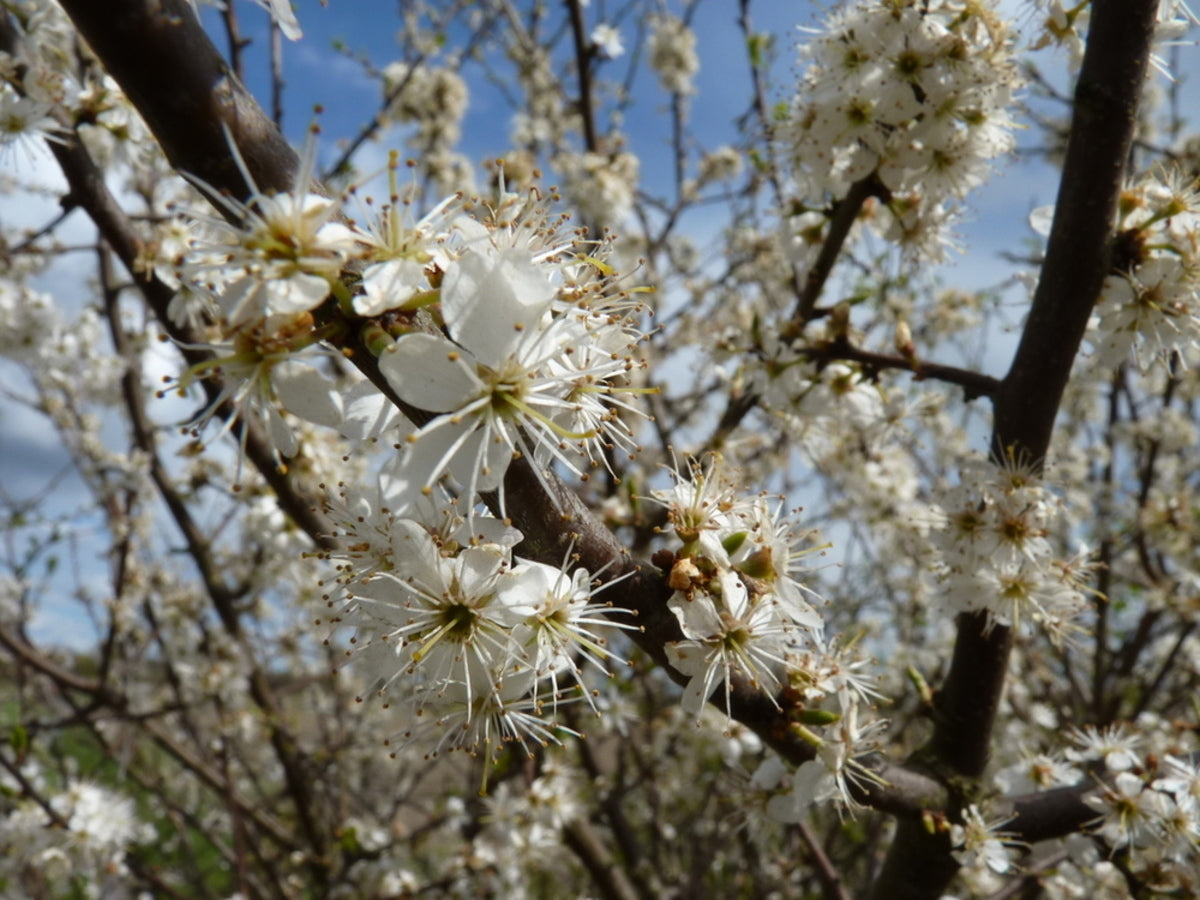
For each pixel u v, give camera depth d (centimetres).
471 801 25
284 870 30
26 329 27
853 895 28
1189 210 12
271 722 26
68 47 18
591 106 27
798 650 9
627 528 18
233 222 7
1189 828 12
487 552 7
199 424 7
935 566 13
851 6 14
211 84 6
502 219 8
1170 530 28
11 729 23
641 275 28
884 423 17
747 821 14
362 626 8
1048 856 16
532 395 7
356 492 8
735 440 19
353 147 21
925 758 13
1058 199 11
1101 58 11
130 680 28
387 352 6
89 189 15
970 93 13
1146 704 27
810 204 16
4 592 30
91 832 23
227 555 27
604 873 22
